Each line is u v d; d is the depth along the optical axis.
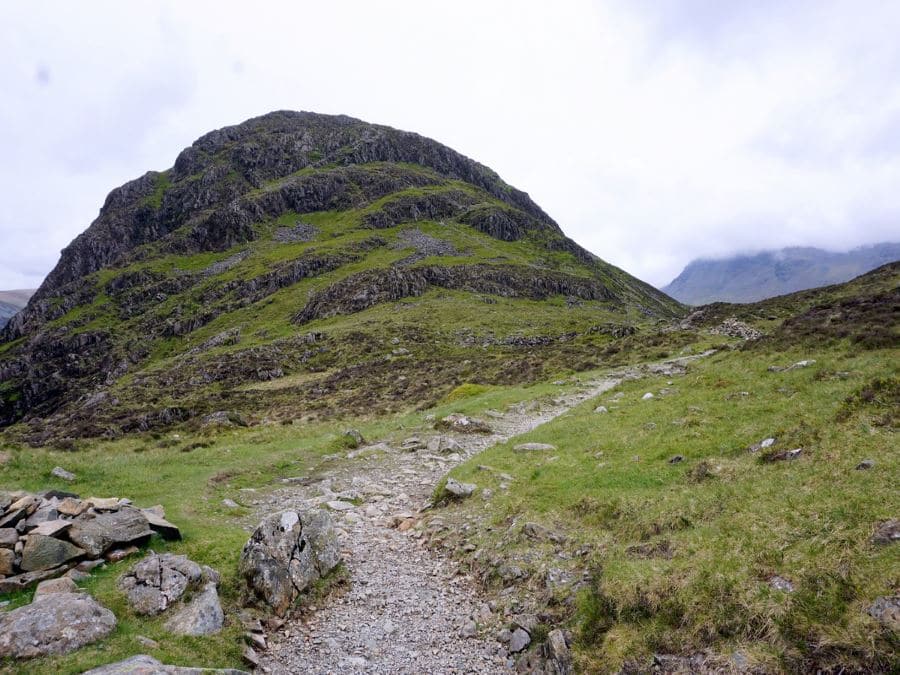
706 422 19.36
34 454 22.53
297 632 11.42
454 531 16.17
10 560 11.46
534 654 10.00
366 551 15.77
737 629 8.44
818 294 74.62
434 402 47.94
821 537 9.49
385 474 24.05
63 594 10.09
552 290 166.88
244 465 25.30
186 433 40.44
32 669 8.38
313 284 163.12
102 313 183.62
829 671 7.20
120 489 20.28
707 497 12.96
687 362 45.88
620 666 8.86
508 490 18.17
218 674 8.73
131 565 12.48
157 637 9.86
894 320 25.22
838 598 8.05
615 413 26.30
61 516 13.36
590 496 15.51
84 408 87.00
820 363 22.45
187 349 140.62
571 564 12.34
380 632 11.39
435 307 127.25
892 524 9.02
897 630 7.04
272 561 12.47
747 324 65.19
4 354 179.12
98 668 8.22
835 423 14.39
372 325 112.88
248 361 99.44
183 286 190.62
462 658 10.39
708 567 9.86
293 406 58.03
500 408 37.78
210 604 10.91
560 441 23.45
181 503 18.55
